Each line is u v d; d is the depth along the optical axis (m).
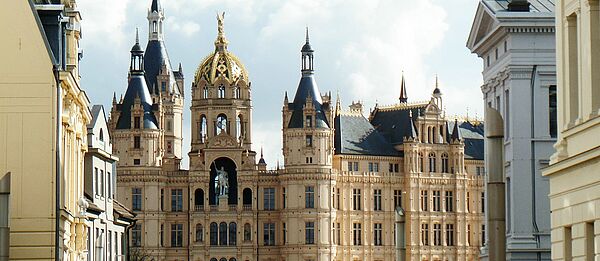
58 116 54.38
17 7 54.09
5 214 44.53
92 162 77.44
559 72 49.34
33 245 53.84
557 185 48.28
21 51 54.06
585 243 45.25
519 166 81.81
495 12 82.62
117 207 94.19
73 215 62.72
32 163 54.00
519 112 82.12
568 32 48.62
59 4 59.84
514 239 81.31
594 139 45.38
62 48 58.91
